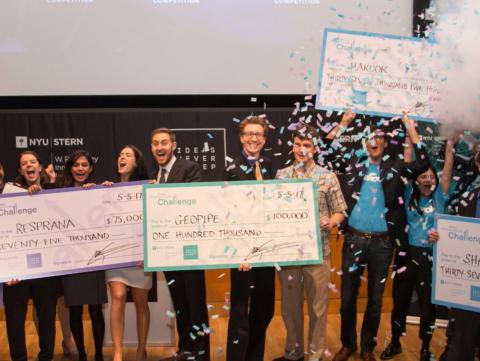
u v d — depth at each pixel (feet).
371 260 12.25
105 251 11.51
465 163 12.27
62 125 15.81
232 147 16.03
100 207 11.51
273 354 12.92
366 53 11.68
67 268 11.40
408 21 15.51
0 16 15.49
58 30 15.65
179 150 16.01
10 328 11.49
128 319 13.26
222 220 11.07
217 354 12.71
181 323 11.95
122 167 12.09
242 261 11.03
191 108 16.03
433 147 13.23
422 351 12.27
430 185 11.98
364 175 12.39
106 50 15.78
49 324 11.66
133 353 12.99
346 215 11.91
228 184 11.13
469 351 10.82
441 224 10.82
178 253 11.03
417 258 12.18
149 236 11.03
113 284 11.60
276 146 15.90
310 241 11.08
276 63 15.93
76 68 15.78
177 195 11.10
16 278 11.19
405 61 11.73
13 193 11.27
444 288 10.87
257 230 11.09
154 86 15.94
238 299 11.27
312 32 15.78
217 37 15.88
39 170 12.28
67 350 13.03
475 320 10.74
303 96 15.93
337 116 15.52
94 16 15.69
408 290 12.63
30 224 11.30
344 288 12.46
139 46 15.84
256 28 15.88
